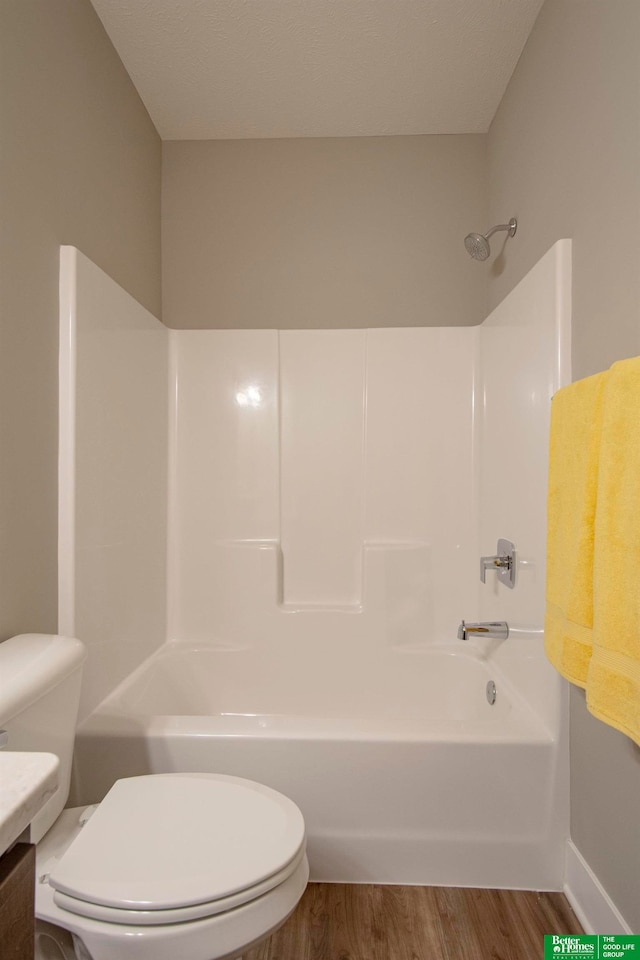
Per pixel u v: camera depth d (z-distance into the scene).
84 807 1.23
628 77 1.24
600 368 1.37
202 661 2.35
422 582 2.40
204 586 2.43
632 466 0.99
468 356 2.43
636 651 0.96
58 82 1.57
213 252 2.62
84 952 0.92
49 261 1.49
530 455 1.71
